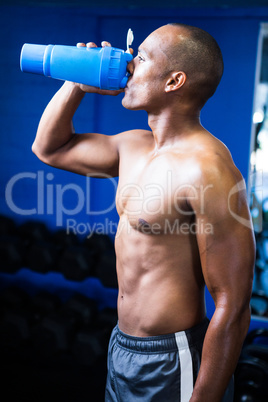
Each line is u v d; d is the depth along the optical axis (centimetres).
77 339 224
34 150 109
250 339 221
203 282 94
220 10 227
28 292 275
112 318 238
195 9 229
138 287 92
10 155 267
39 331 228
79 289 269
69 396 204
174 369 91
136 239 91
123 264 95
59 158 107
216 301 84
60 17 246
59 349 228
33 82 258
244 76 233
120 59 88
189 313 91
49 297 254
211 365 83
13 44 254
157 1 220
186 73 84
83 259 237
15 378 215
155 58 85
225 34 230
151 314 91
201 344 94
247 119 236
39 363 229
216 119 240
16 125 264
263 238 279
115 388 100
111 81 88
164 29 87
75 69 88
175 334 91
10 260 242
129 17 238
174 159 87
